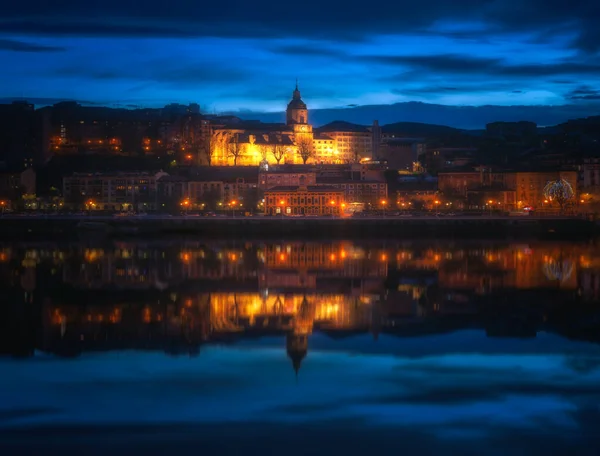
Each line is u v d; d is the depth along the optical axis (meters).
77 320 159.38
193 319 160.75
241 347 131.88
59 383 109.88
